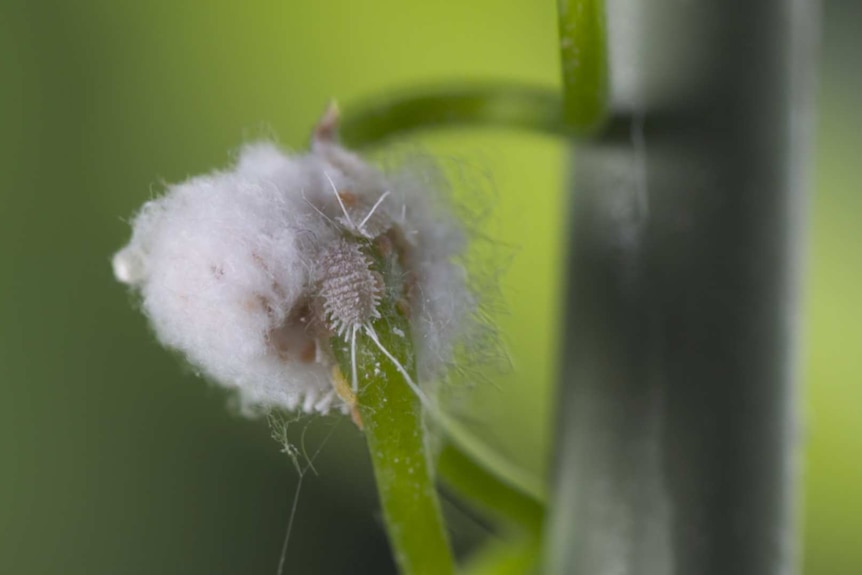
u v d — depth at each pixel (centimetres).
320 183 7
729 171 8
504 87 8
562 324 8
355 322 7
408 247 7
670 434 8
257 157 7
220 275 7
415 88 8
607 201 8
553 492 8
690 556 8
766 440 8
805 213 8
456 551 9
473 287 8
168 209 7
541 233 11
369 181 7
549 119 8
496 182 8
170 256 7
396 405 7
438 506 7
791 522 8
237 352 7
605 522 8
